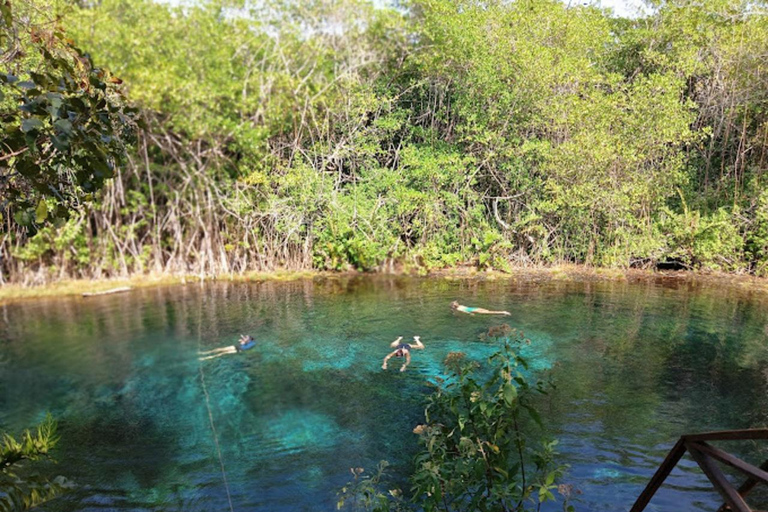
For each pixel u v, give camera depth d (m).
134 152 15.55
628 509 5.02
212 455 6.24
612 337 10.28
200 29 16.08
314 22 18.52
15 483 3.71
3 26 2.97
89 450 6.35
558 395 7.59
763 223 16.34
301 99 17.23
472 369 4.06
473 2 18.88
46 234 14.49
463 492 3.92
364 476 5.75
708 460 2.83
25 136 2.41
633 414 7.03
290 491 5.51
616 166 17.27
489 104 18.16
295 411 7.32
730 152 18.84
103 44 14.17
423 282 15.52
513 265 17.70
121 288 14.50
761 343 9.97
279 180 16.88
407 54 19.14
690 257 17.34
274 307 12.76
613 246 17.72
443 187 18.52
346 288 14.78
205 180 16.22
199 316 12.00
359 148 17.88
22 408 7.43
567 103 17.25
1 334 10.72
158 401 7.66
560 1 18.80
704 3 18.75
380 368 8.80
